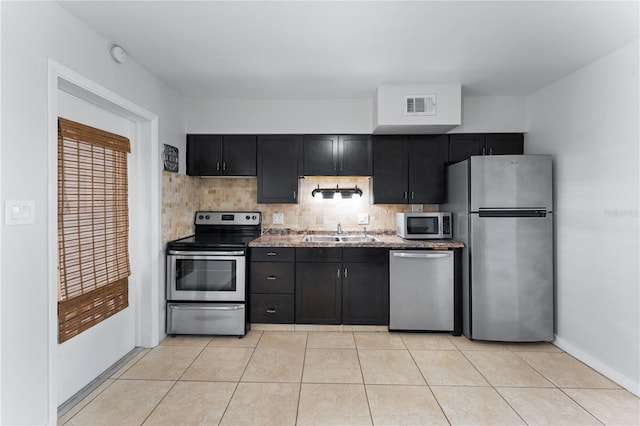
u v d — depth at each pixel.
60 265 2.06
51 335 1.83
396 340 3.12
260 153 3.62
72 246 2.17
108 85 2.32
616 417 2.02
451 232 3.47
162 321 3.10
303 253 3.30
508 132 3.54
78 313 2.22
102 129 2.50
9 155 1.59
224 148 3.63
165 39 2.31
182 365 2.63
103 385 2.35
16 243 1.63
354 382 2.39
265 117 3.61
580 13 1.98
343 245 3.27
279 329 3.35
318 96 3.51
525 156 2.98
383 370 2.56
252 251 3.31
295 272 3.31
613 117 2.44
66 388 2.15
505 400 2.18
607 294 2.49
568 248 2.89
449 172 3.51
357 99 3.59
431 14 2.00
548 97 3.17
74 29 2.01
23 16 1.66
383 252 3.28
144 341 2.94
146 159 2.91
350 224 3.94
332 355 2.81
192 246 3.16
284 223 3.94
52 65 1.83
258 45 2.40
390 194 3.62
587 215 2.68
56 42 1.87
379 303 3.30
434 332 3.29
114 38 2.29
